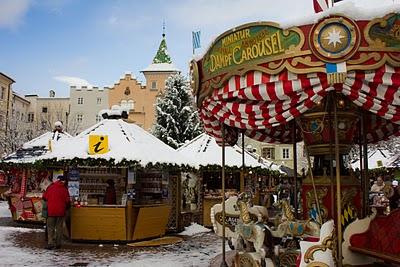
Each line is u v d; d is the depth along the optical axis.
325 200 7.23
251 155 18.94
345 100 6.84
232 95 6.34
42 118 50.88
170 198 14.14
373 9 5.42
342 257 6.22
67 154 11.74
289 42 5.69
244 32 6.09
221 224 8.94
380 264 6.46
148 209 12.16
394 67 5.49
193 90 7.49
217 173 18.42
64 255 9.90
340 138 7.24
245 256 6.64
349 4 5.44
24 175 16.30
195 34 7.43
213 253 10.22
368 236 6.45
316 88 5.58
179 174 14.64
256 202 18.77
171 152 13.77
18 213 16.16
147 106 50.78
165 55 52.50
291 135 10.31
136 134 13.45
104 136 11.93
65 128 48.69
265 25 5.86
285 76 5.76
